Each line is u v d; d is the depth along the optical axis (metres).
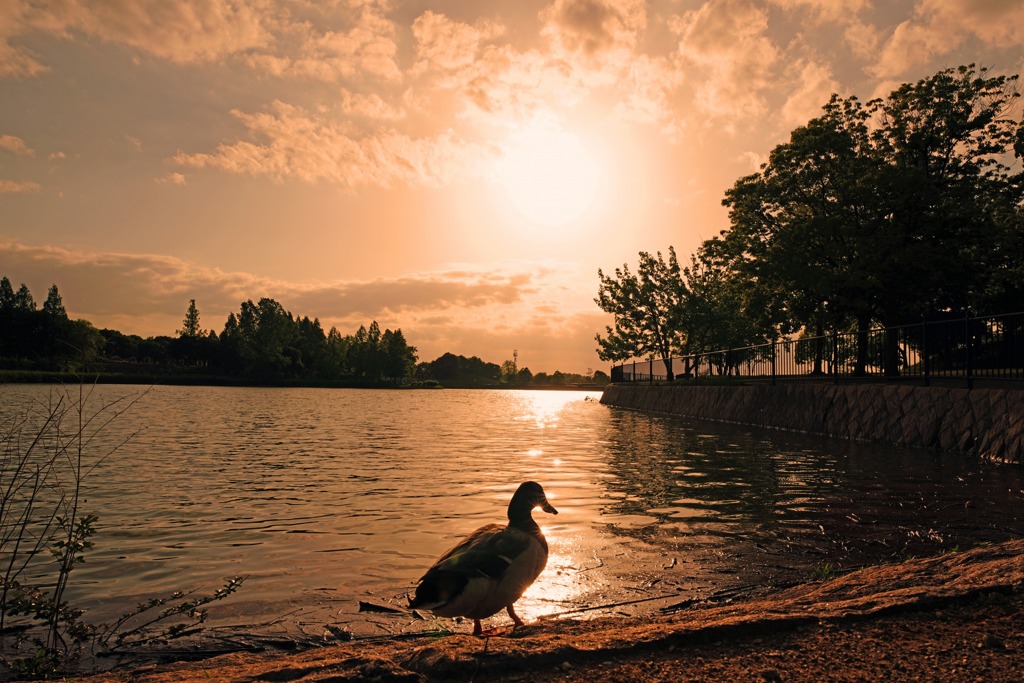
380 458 18.69
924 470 14.77
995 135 30.83
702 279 58.75
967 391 18.56
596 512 10.58
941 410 19.52
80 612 5.60
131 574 7.38
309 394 88.88
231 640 5.45
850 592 5.54
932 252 29.11
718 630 4.20
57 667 4.93
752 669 3.73
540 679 3.64
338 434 27.31
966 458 16.97
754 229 34.44
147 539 8.91
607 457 18.77
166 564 7.75
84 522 6.05
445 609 4.05
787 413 28.48
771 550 8.09
